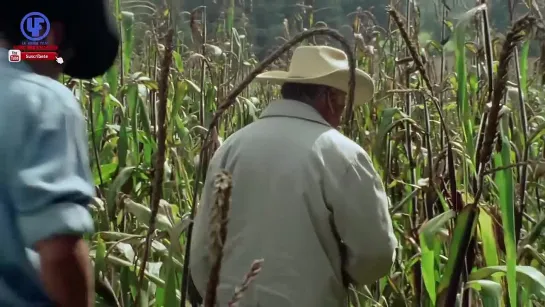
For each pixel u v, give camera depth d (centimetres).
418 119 468
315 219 292
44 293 175
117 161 443
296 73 316
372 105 438
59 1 183
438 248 305
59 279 168
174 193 418
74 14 186
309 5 588
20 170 166
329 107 316
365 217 292
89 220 173
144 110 418
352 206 291
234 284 298
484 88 400
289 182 292
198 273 312
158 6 511
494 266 280
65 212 167
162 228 325
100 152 428
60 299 171
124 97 491
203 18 536
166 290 265
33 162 167
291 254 291
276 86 638
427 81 293
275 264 291
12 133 167
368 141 422
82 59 194
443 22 432
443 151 328
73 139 175
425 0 442
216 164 312
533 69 446
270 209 293
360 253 295
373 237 293
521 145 386
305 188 291
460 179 356
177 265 309
